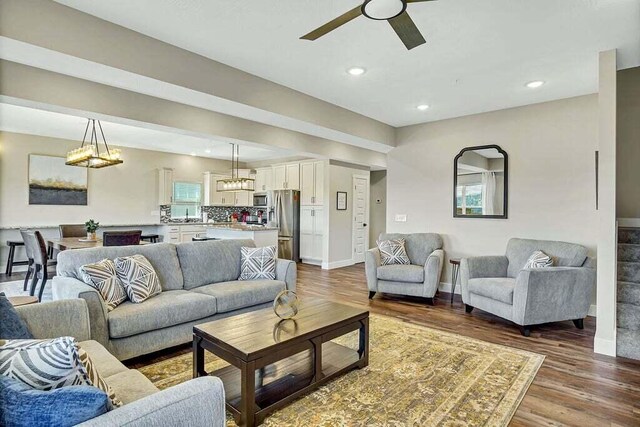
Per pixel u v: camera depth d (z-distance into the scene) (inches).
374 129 207.6
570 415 82.9
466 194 197.2
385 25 104.3
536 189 174.7
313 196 307.9
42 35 92.4
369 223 347.6
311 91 161.0
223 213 376.2
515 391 93.2
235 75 136.3
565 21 101.8
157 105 153.8
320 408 84.2
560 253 152.0
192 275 139.9
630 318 125.1
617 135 155.3
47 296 184.1
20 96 117.7
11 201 246.8
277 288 143.4
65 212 270.1
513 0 91.9
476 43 115.2
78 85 131.0
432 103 177.0
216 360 110.1
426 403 87.0
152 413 40.9
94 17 101.1
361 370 103.6
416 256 199.3
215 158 360.5
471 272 163.3
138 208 309.1
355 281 235.0
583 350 121.0
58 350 42.3
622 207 154.5
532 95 164.1
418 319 154.2
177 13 99.4
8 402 37.1
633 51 120.4
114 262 117.3
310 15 100.2
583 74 139.4
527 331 133.7
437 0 90.9
